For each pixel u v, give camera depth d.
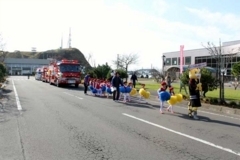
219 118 10.28
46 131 7.50
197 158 5.31
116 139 6.71
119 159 5.19
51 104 13.56
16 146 6.01
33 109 11.73
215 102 14.33
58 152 5.60
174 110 12.23
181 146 6.15
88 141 6.50
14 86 29.64
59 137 6.86
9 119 9.29
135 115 10.51
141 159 5.20
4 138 6.70
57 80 29.78
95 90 19.19
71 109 11.90
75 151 5.68
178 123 9.00
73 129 7.80
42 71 46.19
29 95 18.47
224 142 6.56
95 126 8.25
